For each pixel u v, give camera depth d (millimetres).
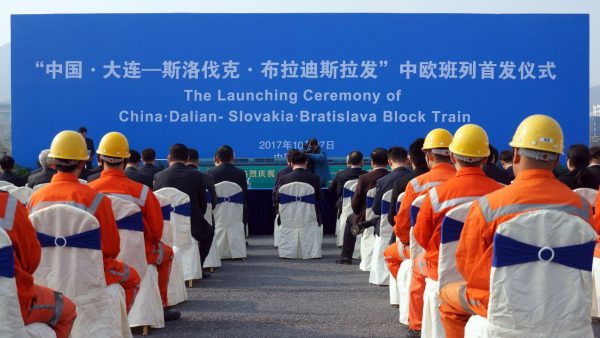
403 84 15523
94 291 5105
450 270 4703
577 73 15516
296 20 15406
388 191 8680
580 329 3816
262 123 15438
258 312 7352
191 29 15367
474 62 15523
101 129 15352
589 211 4035
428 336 5457
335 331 6543
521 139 4066
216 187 10977
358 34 15477
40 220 4977
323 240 13781
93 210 5285
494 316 3863
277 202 11602
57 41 15281
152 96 15391
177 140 15398
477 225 4051
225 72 15406
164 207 6988
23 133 15242
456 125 15562
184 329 6633
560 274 3797
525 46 15531
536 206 3975
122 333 5414
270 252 12078
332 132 15508
